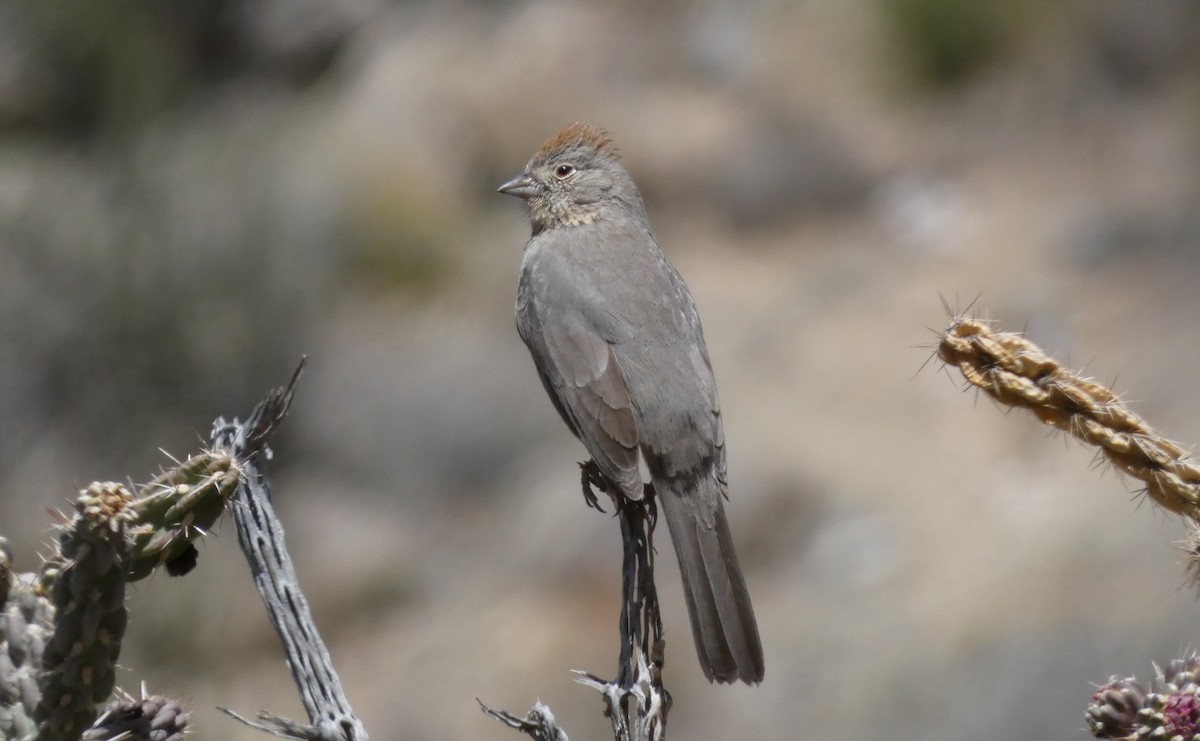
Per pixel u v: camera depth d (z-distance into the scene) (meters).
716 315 19.77
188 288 19.92
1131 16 23.03
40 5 27.27
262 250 20.70
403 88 25.00
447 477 18.62
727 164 22.52
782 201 22.16
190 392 19.62
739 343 19.00
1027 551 14.08
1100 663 12.16
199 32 29.06
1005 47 23.66
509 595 16.11
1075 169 21.30
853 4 24.45
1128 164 20.98
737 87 23.77
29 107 27.08
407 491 18.58
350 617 16.88
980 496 15.21
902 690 12.84
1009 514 14.80
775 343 18.73
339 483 19.00
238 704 14.27
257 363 19.98
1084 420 4.26
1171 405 15.68
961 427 16.45
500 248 22.69
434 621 16.23
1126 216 19.72
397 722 14.94
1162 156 20.84
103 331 19.28
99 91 26.83
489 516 17.75
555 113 23.80
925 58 23.80
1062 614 12.96
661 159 22.73
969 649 12.98
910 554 14.63
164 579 14.65
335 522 18.28
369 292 22.06
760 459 16.30
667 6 25.25
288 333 20.31
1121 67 22.83
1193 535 4.25
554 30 24.95
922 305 18.88
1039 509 14.69
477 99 24.17
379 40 27.73
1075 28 23.47
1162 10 23.00
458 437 18.91
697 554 5.65
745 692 13.48
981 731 12.11
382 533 17.97
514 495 17.92
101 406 19.17
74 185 21.80
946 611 13.59
